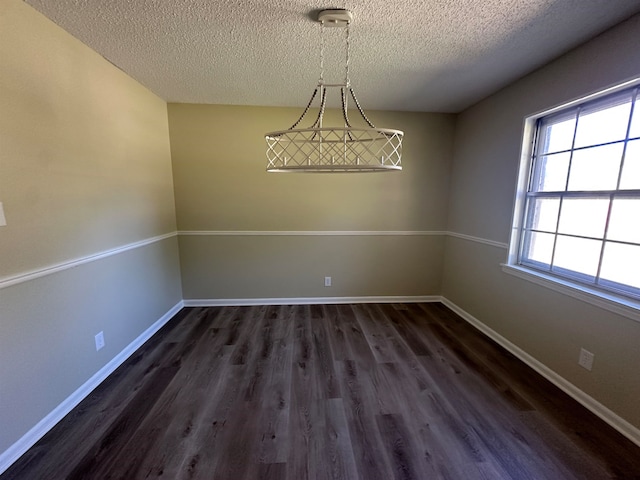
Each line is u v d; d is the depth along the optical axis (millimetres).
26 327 1496
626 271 1668
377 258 3545
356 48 1895
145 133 2631
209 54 1990
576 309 1854
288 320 3082
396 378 2100
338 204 3389
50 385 1633
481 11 1500
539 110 2164
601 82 1701
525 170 2381
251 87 2596
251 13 1531
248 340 2654
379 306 3506
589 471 1383
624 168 1678
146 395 1909
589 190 1883
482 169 2867
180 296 3396
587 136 1910
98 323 2023
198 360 2326
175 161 3158
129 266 2395
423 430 1629
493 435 1594
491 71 2223
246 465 1411
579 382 1845
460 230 3258
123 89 2293
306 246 3443
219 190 3248
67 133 1745
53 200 1654
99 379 2025
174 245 3230
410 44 1846
